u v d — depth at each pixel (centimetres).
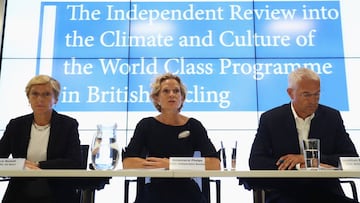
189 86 386
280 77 388
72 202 208
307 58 391
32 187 178
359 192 334
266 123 228
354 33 394
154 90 235
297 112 225
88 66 389
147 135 226
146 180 216
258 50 394
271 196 201
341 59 389
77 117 377
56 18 399
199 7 404
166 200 196
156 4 405
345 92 380
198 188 206
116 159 168
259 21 400
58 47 392
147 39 397
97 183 191
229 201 357
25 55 389
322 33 396
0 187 354
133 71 390
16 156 218
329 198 189
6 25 395
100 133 168
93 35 397
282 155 220
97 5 403
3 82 382
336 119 226
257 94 385
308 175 146
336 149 223
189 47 395
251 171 147
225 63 391
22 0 401
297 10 402
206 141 223
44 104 219
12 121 226
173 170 150
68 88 383
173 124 229
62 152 220
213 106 381
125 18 401
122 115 380
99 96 383
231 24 400
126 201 229
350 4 400
